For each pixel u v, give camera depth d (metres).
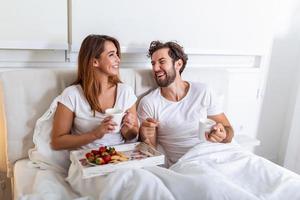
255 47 2.16
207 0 1.87
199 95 1.59
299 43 2.36
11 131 1.38
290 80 2.45
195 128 1.56
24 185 1.20
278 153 2.59
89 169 1.12
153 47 1.56
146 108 1.58
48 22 1.49
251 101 2.32
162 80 1.53
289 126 2.52
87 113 1.37
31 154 1.37
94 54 1.33
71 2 1.51
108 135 1.41
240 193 1.02
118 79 1.48
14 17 1.41
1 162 1.57
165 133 1.59
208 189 1.03
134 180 1.08
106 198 1.04
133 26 1.69
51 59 1.61
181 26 1.83
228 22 1.99
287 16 2.24
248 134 2.42
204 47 1.95
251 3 2.03
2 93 1.35
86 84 1.36
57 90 1.45
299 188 1.14
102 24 1.61
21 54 1.53
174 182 1.09
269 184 1.19
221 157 1.41
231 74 2.14
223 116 1.66
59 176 1.30
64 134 1.34
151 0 1.70
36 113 1.41
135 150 1.39
